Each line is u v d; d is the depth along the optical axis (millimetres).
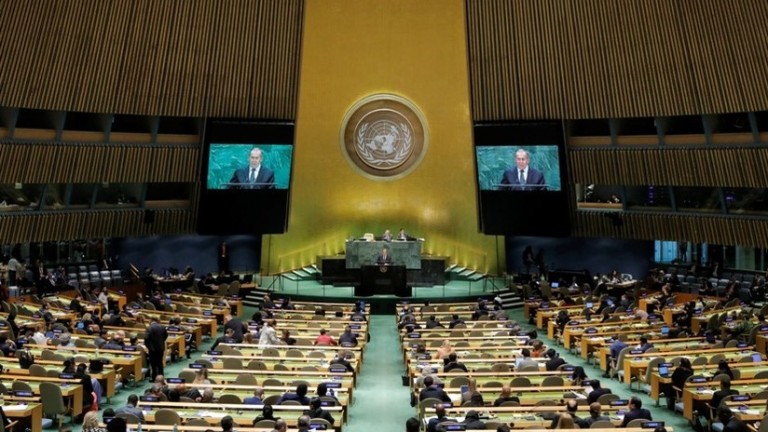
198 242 30844
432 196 31906
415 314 23344
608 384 18062
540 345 17719
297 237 31547
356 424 15141
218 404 12484
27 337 18016
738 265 29125
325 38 31359
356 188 31984
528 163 28016
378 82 31703
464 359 16719
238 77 27500
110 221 27656
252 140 28078
